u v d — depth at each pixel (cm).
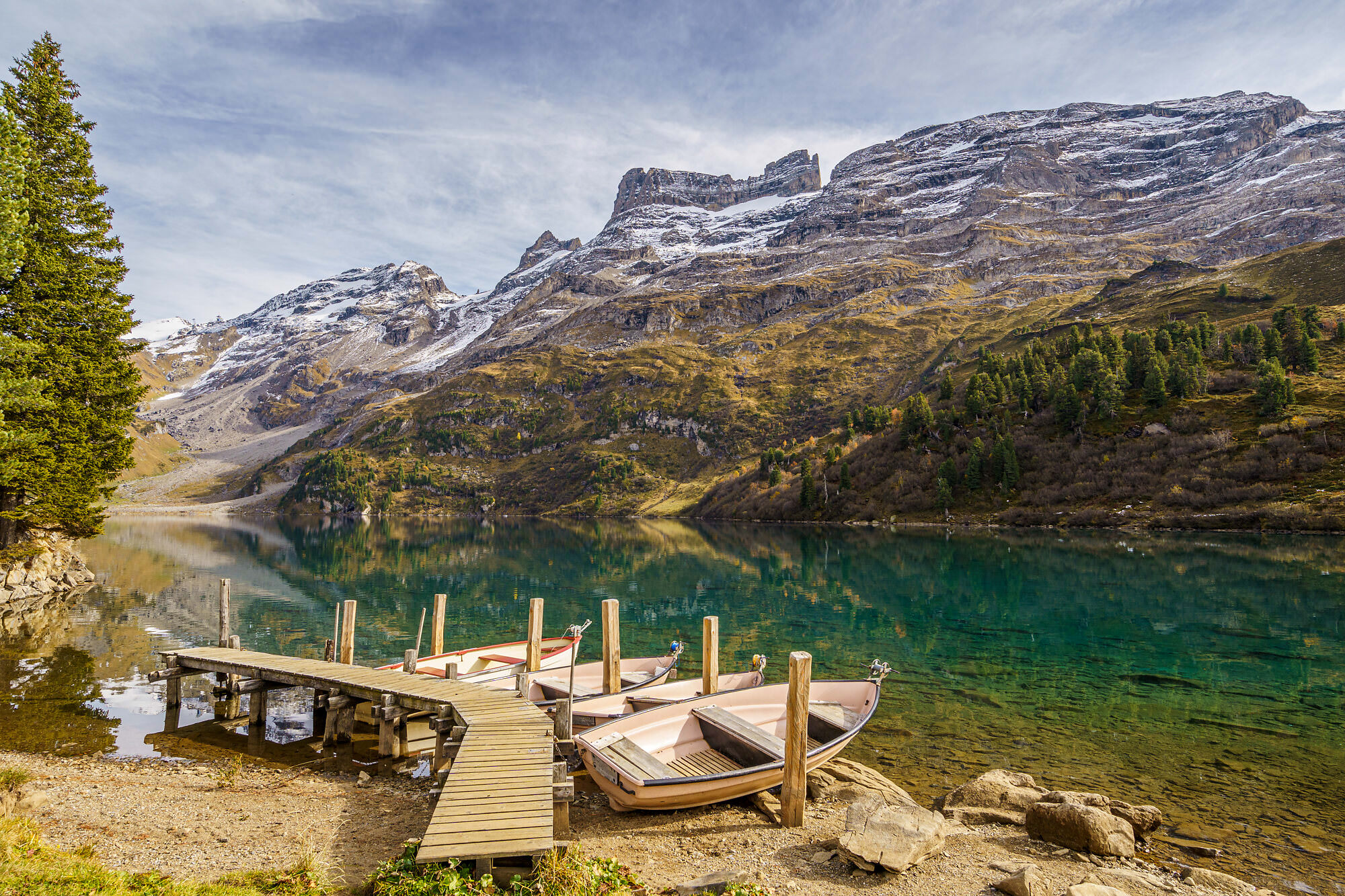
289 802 1511
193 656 2419
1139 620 4106
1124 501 11575
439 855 982
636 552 9912
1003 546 9181
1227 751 1920
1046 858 1191
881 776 1695
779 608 4716
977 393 15538
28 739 2006
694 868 1179
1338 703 2412
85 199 4447
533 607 2519
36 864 923
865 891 1066
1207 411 12444
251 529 18150
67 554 5750
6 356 3234
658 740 1669
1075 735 2070
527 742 1522
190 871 1093
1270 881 1193
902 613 4462
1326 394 11725
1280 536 8925
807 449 19162
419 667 2478
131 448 4806
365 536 14850
